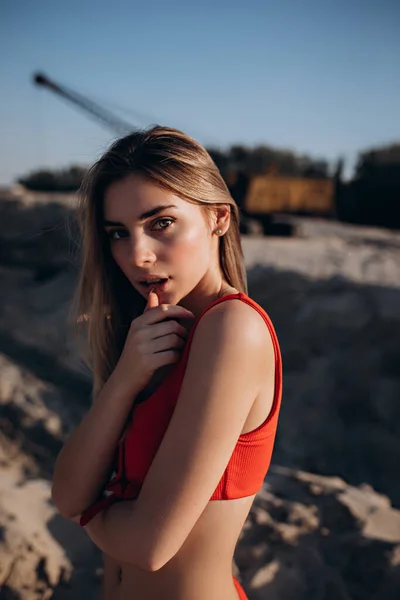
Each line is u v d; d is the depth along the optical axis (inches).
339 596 92.6
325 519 108.7
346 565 98.7
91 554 100.5
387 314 272.7
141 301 57.0
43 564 93.2
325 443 234.1
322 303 284.4
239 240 49.9
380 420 247.8
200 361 39.8
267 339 41.1
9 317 323.9
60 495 47.3
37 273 384.5
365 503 113.4
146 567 39.7
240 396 39.3
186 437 39.1
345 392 260.8
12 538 95.0
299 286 293.0
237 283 49.6
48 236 386.3
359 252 392.2
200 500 39.2
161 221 43.8
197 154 44.8
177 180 42.9
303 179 750.5
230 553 44.6
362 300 283.1
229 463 41.6
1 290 356.8
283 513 108.3
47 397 223.1
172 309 43.8
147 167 42.8
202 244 45.1
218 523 42.8
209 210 46.0
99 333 56.7
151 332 43.4
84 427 45.9
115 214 44.3
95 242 50.5
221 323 39.9
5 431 198.2
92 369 59.1
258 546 100.5
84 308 56.4
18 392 224.4
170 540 39.1
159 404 43.4
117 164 43.8
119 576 49.3
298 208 743.7
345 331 276.5
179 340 43.6
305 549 100.3
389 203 1082.7
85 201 48.5
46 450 190.5
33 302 343.3
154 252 44.0
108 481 47.8
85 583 93.4
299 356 275.3
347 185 1121.4
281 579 95.0
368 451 229.9
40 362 280.8
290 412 250.5
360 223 1111.0
